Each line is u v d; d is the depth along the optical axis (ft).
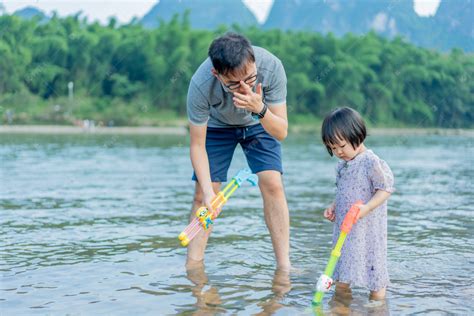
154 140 69.56
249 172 10.82
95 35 146.41
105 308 8.66
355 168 9.95
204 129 10.80
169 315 8.34
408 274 10.69
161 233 14.34
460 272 10.82
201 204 11.67
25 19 141.90
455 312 8.55
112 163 35.19
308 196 21.50
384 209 9.82
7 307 8.71
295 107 140.36
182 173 29.48
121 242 13.28
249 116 11.02
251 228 15.17
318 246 13.05
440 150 54.95
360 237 9.64
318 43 150.82
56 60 140.77
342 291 9.63
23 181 25.29
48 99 135.33
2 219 16.07
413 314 8.46
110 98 140.77
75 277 10.36
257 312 8.49
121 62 144.05
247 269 11.02
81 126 119.65
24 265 11.17
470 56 130.82
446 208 18.63
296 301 9.05
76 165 33.53
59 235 14.01
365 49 148.15
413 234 14.35
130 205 18.89
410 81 136.77
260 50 10.32
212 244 13.23
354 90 141.38
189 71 139.54
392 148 58.39
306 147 58.54
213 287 9.80
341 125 9.85
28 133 88.02
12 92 132.87
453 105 130.72
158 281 10.14
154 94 140.87
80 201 19.66
